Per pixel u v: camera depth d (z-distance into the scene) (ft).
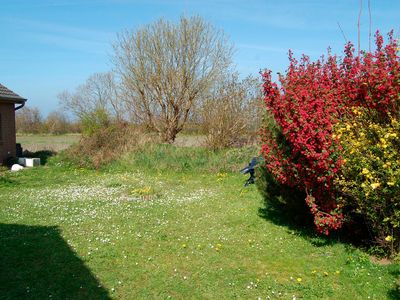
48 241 26.94
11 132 67.56
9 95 66.03
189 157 62.54
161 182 51.24
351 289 19.77
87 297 19.20
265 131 27.89
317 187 25.05
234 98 68.59
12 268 22.30
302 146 23.80
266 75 25.22
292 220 31.40
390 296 18.83
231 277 21.42
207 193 44.16
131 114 82.58
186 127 80.43
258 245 26.45
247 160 58.59
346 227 27.17
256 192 43.06
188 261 23.75
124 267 22.76
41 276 21.39
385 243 23.07
